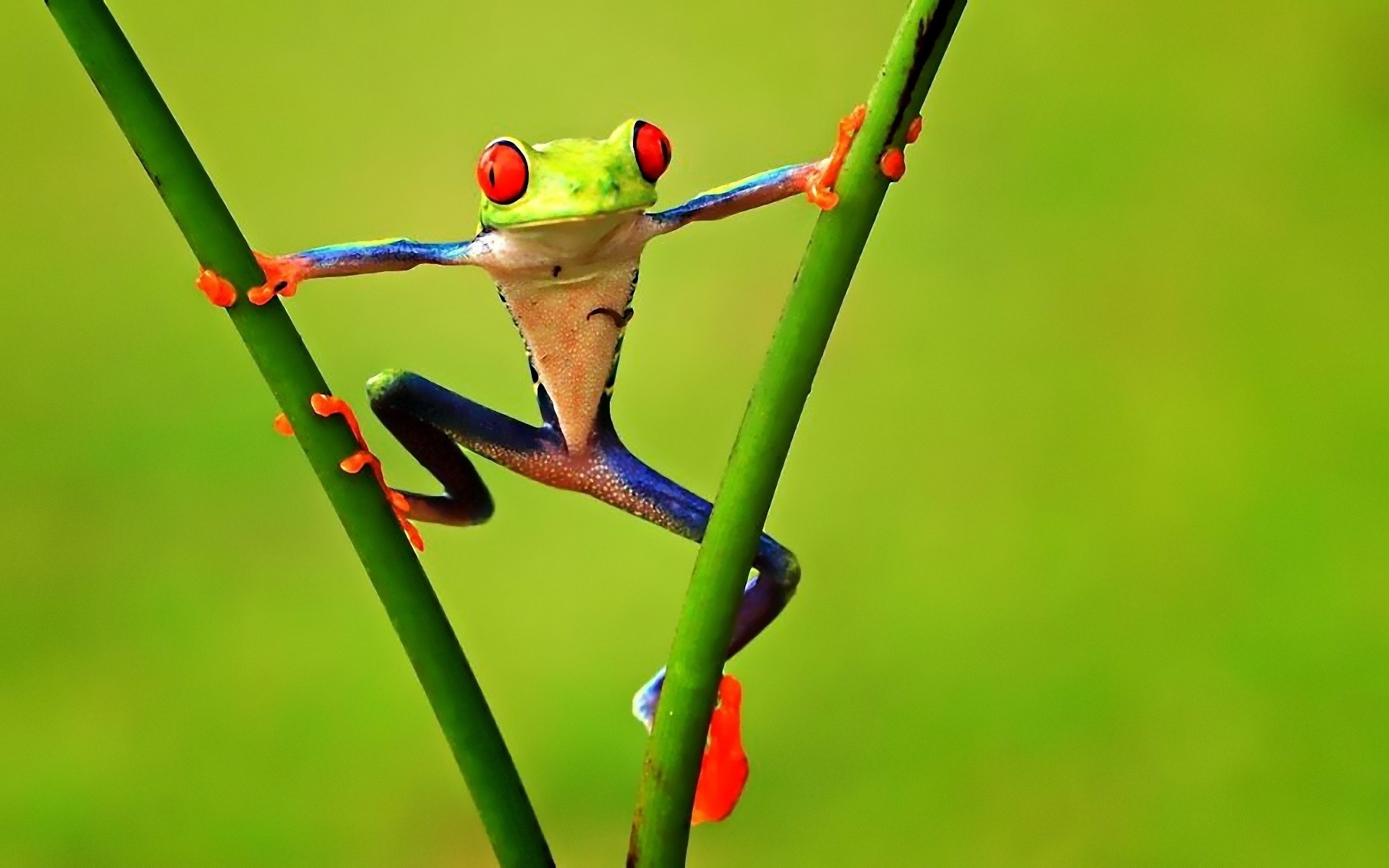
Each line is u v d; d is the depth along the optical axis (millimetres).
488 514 1521
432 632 1470
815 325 1460
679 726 1470
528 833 1473
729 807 1507
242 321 1463
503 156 1503
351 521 1467
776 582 1514
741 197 1493
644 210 1508
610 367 1514
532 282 1506
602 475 1516
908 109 1457
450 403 1513
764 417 1462
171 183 1459
